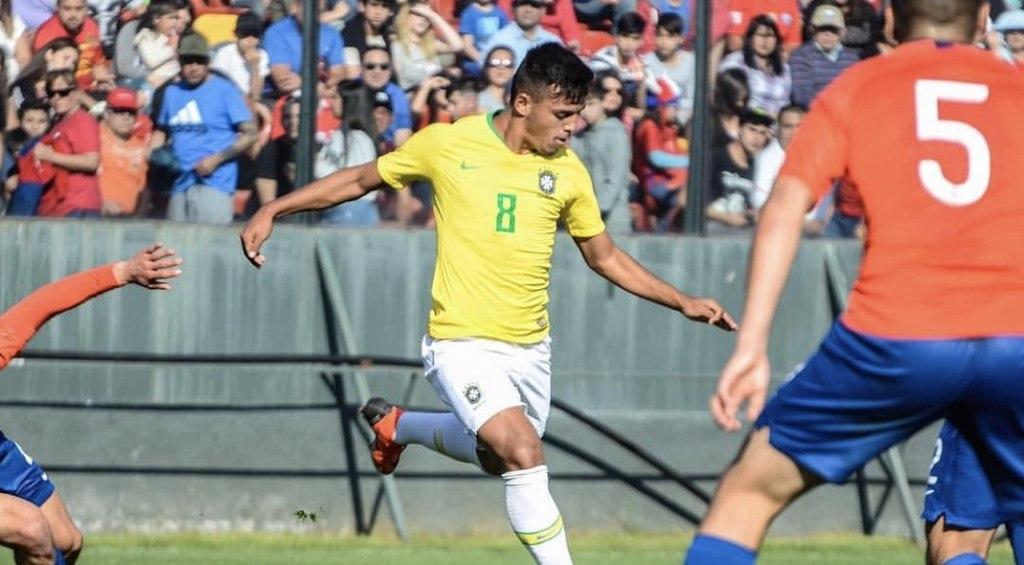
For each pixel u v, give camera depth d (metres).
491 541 34.44
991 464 14.89
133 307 35.31
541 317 24.45
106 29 35.22
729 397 13.55
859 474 36.75
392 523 35.03
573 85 23.44
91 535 33.94
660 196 37.09
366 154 35.88
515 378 24.19
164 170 35.53
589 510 35.91
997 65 14.47
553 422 35.97
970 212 14.05
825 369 14.29
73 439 34.50
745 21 37.19
